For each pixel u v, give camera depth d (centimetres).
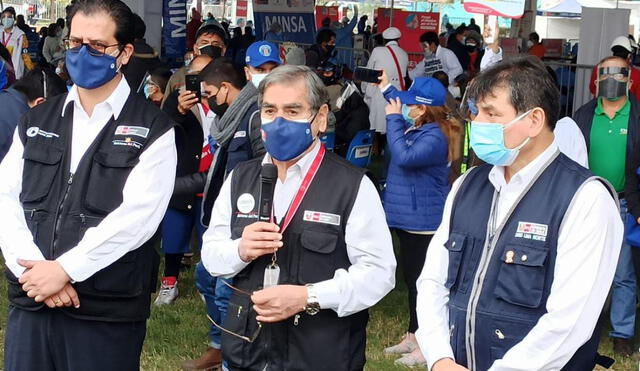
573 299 289
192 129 599
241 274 343
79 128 368
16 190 372
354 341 346
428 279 324
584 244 291
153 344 614
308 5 1563
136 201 356
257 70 514
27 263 349
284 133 328
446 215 324
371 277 335
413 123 568
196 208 680
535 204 300
